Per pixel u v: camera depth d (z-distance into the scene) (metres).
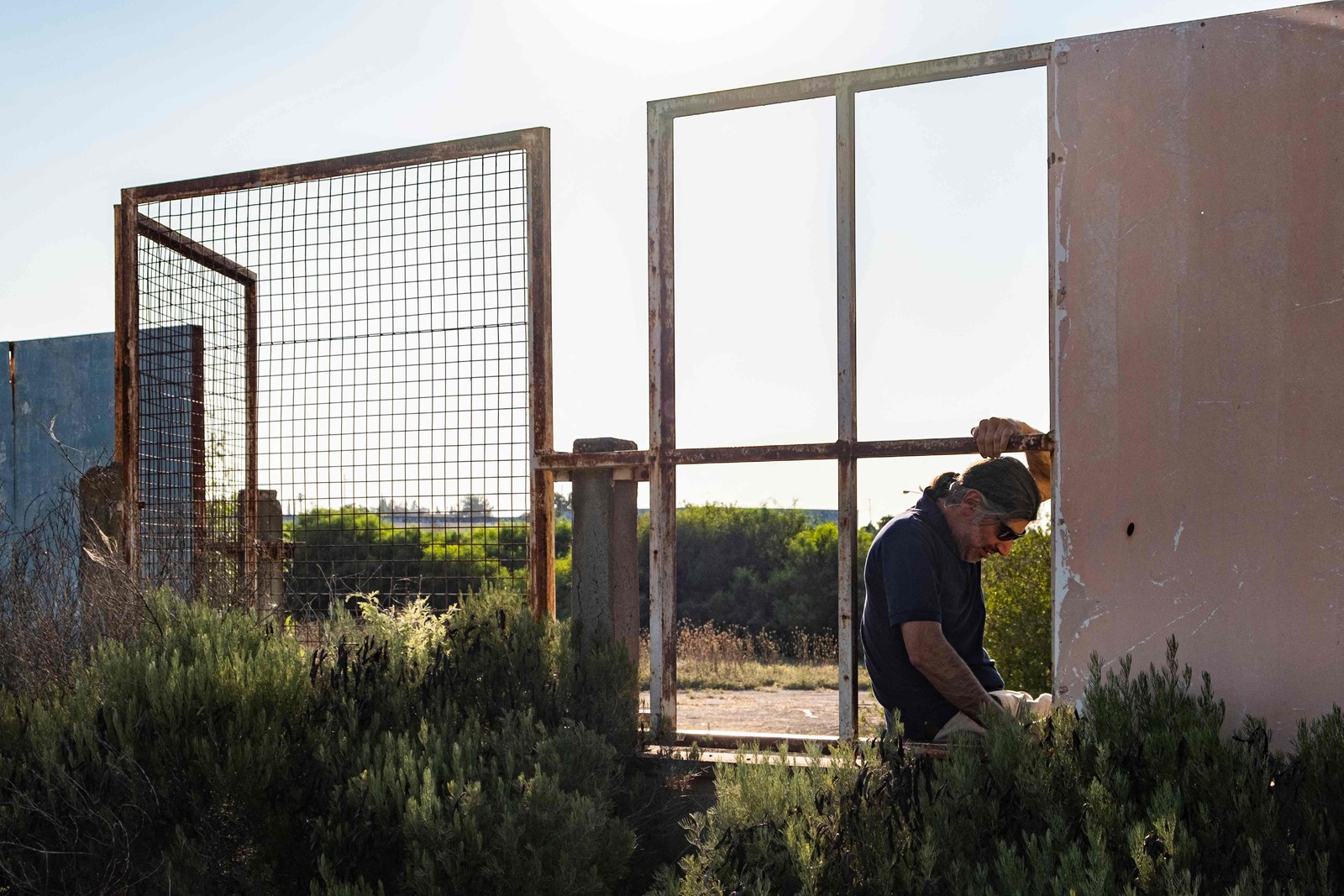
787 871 2.19
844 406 3.20
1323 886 1.94
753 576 17.11
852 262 3.25
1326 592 2.69
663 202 3.47
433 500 3.80
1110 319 2.90
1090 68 2.95
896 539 3.11
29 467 6.27
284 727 3.06
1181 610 2.81
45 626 3.99
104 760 2.77
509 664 3.36
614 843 2.73
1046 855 1.99
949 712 3.08
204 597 4.02
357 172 3.96
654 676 3.44
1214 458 2.80
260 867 2.63
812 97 3.33
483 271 3.75
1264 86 2.80
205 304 4.72
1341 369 2.70
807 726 6.23
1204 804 2.15
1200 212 2.84
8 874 2.51
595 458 3.51
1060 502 2.93
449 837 2.40
